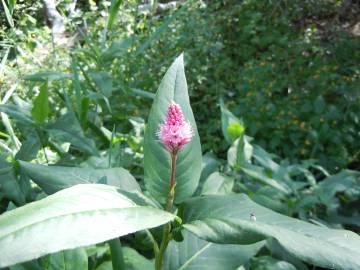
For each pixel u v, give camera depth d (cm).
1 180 32
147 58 81
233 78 95
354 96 85
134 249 32
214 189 36
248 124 82
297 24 123
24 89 58
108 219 18
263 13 119
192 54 90
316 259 18
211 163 44
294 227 20
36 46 69
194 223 21
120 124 58
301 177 64
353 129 79
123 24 79
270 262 33
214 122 83
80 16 71
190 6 99
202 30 94
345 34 111
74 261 25
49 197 18
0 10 60
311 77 91
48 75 47
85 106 44
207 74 93
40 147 38
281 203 41
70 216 17
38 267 25
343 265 18
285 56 101
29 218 17
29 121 38
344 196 53
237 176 46
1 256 15
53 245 16
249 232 19
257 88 91
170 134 21
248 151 45
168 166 24
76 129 38
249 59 105
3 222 16
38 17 76
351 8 128
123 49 57
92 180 27
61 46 74
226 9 117
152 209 20
